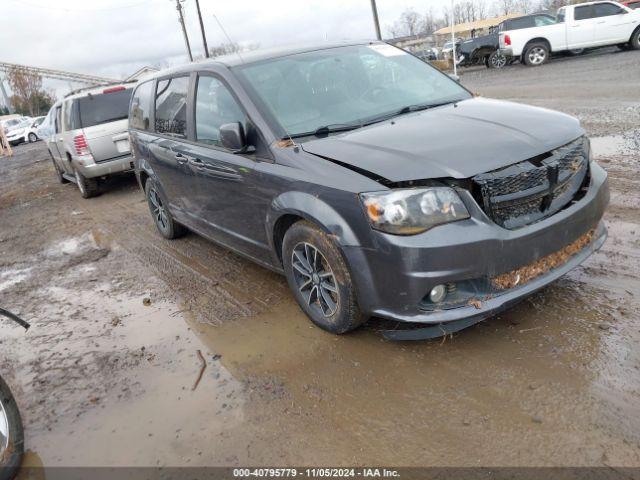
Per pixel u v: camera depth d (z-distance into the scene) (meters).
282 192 3.43
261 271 4.82
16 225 8.70
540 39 18.97
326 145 3.37
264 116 3.71
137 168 6.18
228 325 3.94
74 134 9.06
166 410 3.08
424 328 3.08
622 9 17.88
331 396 2.96
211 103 4.28
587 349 2.96
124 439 2.90
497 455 2.38
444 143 3.08
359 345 3.37
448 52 29.33
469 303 2.86
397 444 2.55
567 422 2.49
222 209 4.33
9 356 4.06
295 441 2.68
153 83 5.61
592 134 7.64
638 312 3.20
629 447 2.31
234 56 4.45
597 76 13.28
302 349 3.44
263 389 3.11
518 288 2.95
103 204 9.25
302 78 4.04
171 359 3.62
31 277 5.84
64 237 7.41
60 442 2.97
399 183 2.85
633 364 2.79
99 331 4.22
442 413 2.69
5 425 2.78
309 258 3.44
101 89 9.45
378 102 4.01
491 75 18.56
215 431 2.84
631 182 5.43
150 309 4.46
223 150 4.10
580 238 3.19
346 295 3.19
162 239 6.44
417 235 2.78
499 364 2.96
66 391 3.46
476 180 2.81
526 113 3.50
